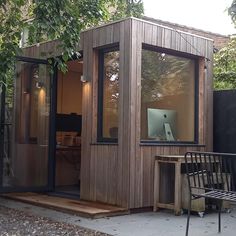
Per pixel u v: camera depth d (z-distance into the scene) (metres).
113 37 5.31
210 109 6.02
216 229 4.33
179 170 4.99
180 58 5.83
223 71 8.14
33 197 5.99
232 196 3.70
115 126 5.35
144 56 5.39
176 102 5.76
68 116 7.78
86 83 5.64
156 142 5.36
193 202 4.96
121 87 5.17
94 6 5.70
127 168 5.04
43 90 6.36
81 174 5.66
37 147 6.34
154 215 5.00
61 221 4.66
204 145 5.89
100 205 5.23
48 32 4.67
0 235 4.05
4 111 6.04
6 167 6.08
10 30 4.93
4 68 4.67
